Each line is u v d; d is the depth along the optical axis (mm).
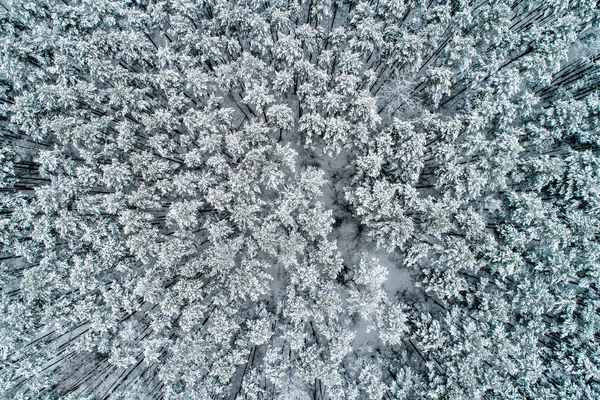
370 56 24312
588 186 22188
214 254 23562
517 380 23203
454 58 22734
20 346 22688
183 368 22906
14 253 23812
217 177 24453
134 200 22891
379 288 23547
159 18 23500
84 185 23406
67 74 23203
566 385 22641
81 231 23391
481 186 23391
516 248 24219
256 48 24172
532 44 23734
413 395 24547
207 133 23391
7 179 23422
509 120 23578
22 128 22578
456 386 22500
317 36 24031
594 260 22781
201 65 24781
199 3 23250
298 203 24141
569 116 23344
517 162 23547
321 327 23516
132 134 23453
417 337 24375
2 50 21750
